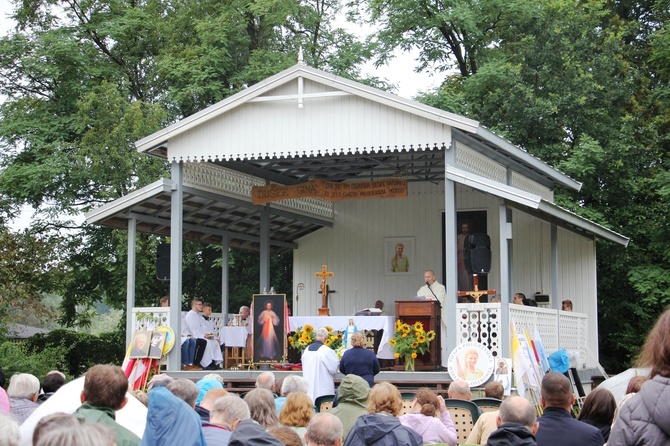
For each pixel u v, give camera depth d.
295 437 6.05
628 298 27.31
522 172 21.36
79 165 27.55
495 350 15.99
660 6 27.47
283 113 17.27
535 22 29.45
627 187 26.94
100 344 30.92
